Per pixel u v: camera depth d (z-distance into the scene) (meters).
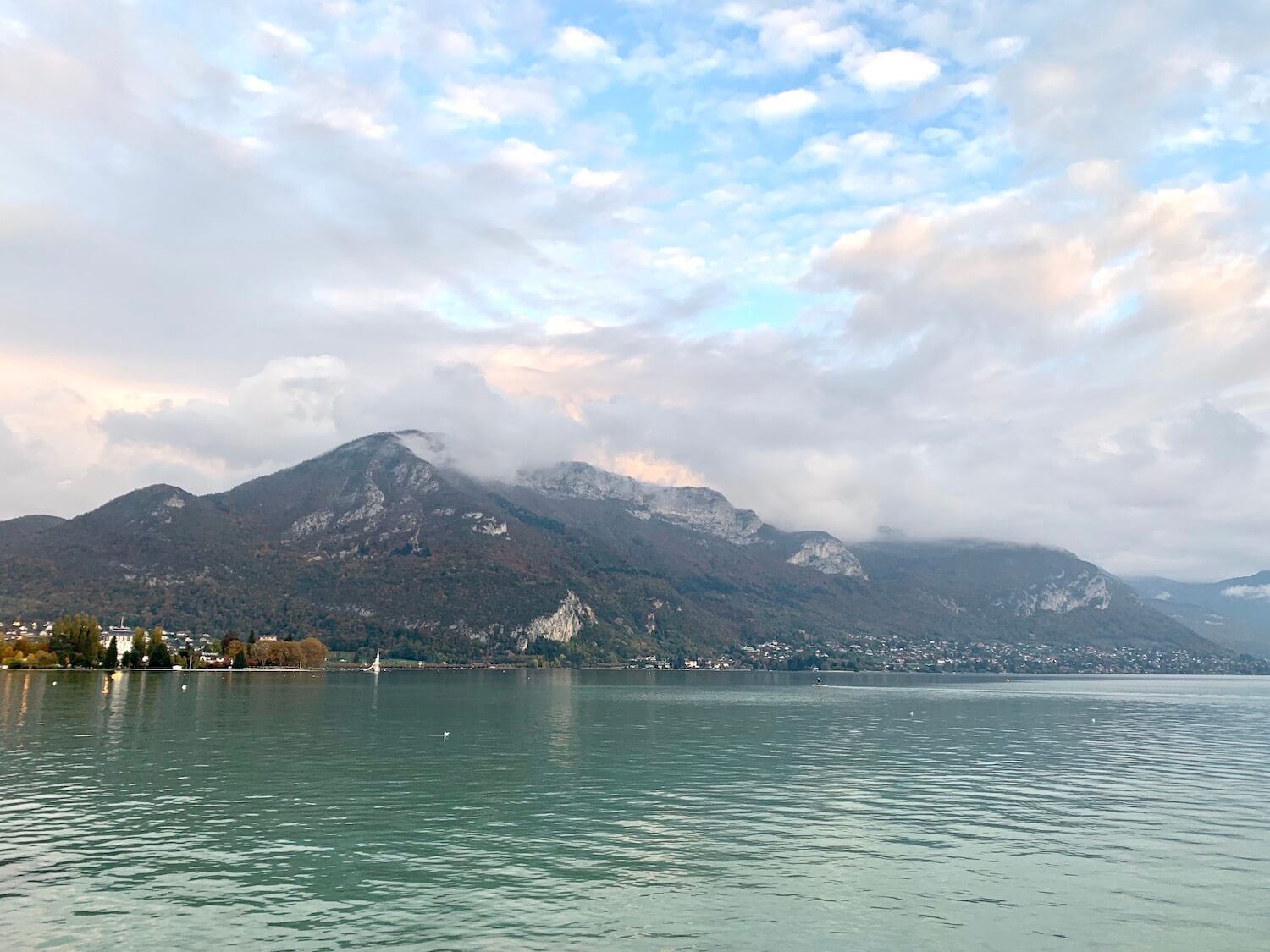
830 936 33.69
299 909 35.81
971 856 45.56
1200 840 50.00
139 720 112.12
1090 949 32.88
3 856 43.28
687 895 38.19
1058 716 156.88
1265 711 182.12
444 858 44.06
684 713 152.88
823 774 74.44
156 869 41.25
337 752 85.06
